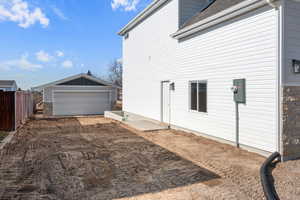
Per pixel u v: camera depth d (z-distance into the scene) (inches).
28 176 181.2
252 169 196.5
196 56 348.8
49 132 395.2
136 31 574.2
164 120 450.9
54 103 689.0
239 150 260.4
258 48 241.8
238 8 254.7
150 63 503.5
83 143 304.5
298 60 227.6
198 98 346.3
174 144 295.6
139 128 415.5
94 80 732.0
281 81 217.9
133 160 224.4
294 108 226.5
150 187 159.0
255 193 148.7
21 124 482.6
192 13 407.2
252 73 249.4
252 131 251.3
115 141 316.5
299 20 228.2
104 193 149.5
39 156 239.5
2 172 190.4
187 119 375.9
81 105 721.0
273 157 214.8
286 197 141.9
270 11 227.6
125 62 657.6
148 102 516.7
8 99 402.0
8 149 270.4
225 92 290.0
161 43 455.2
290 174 183.3
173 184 164.4
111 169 197.5
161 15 453.1
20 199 141.3
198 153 250.1
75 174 185.3
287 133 221.6
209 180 171.9
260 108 240.5
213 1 412.5
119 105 1003.9
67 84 701.9
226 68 287.7
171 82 421.1
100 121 555.2
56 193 149.9
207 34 322.7
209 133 323.3
